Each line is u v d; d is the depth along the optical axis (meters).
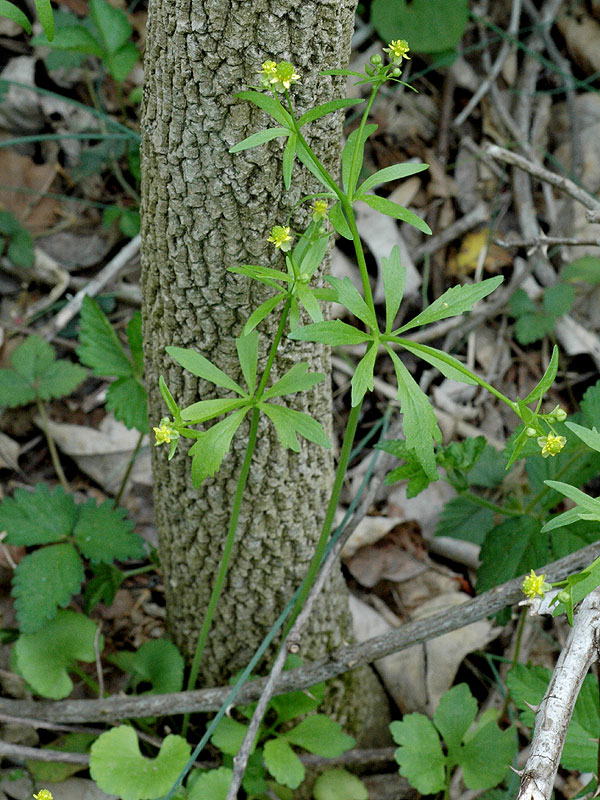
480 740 0.43
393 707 0.52
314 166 0.32
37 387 0.55
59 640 0.46
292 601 0.44
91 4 0.58
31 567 0.45
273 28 0.32
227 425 0.34
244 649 0.47
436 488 0.58
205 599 0.45
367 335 0.32
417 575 0.55
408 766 0.42
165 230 0.36
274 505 0.41
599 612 0.32
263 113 0.33
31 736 0.48
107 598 0.49
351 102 0.31
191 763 0.41
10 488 0.56
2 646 0.50
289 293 0.33
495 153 0.43
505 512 0.46
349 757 0.47
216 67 0.32
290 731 0.45
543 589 0.30
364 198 0.32
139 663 0.47
